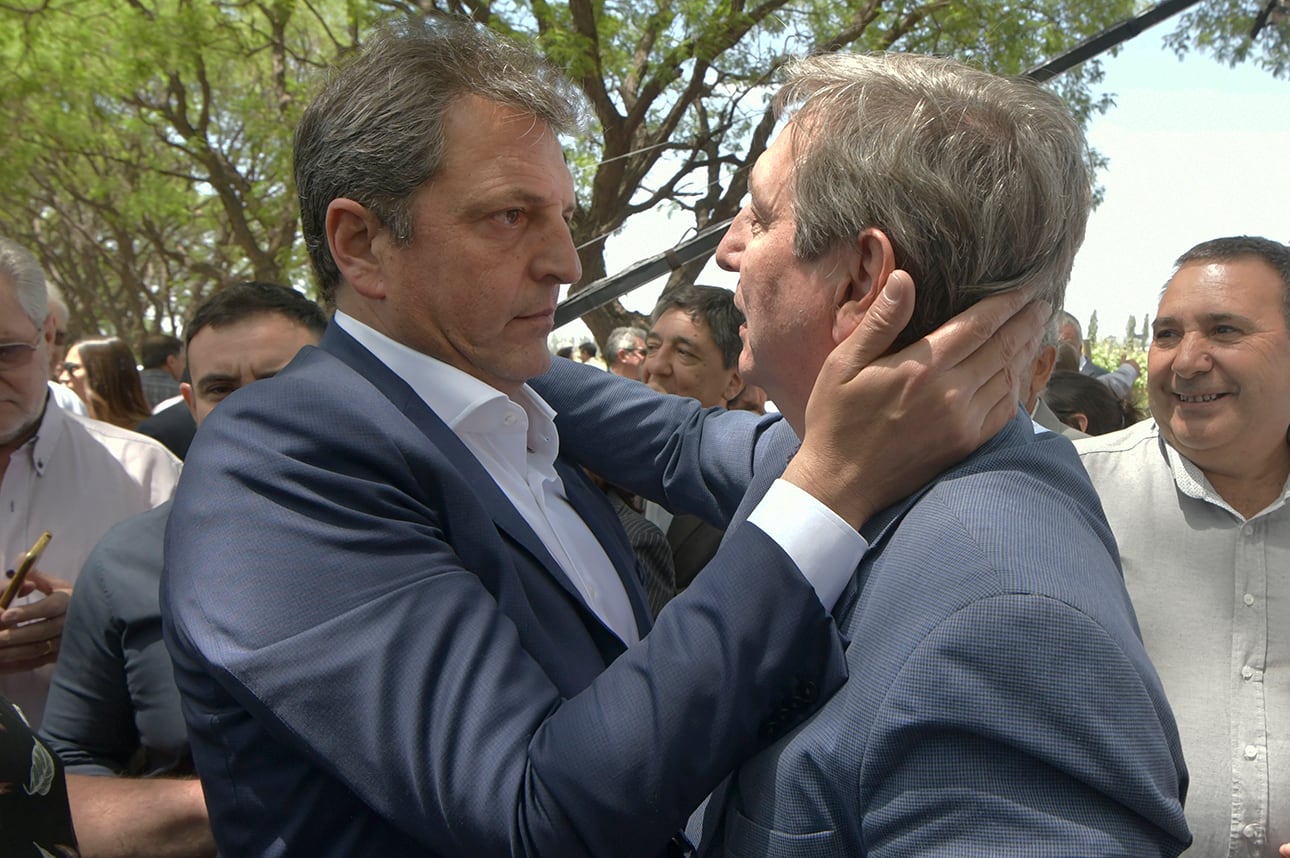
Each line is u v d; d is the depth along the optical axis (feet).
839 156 3.72
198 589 4.00
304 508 4.13
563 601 4.72
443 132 4.50
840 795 3.56
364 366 4.76
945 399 3.66
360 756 3.73
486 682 3.88
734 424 5.71
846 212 3.70
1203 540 6.89
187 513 4.23
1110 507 7.22
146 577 6.32
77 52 36.58
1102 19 31.22
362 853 4.03
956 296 3.67
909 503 3.79
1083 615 3.28
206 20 36.91
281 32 38.40
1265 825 6.42
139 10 36.76
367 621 3.91
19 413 7.63
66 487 8.06
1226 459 6.84
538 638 4.46
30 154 40.96
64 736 6.38
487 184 4.53
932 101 3.69
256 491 4.18
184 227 59.67
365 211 4.63
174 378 23.16
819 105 3.86
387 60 4.62
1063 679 3.22
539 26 30.89
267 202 45.24
